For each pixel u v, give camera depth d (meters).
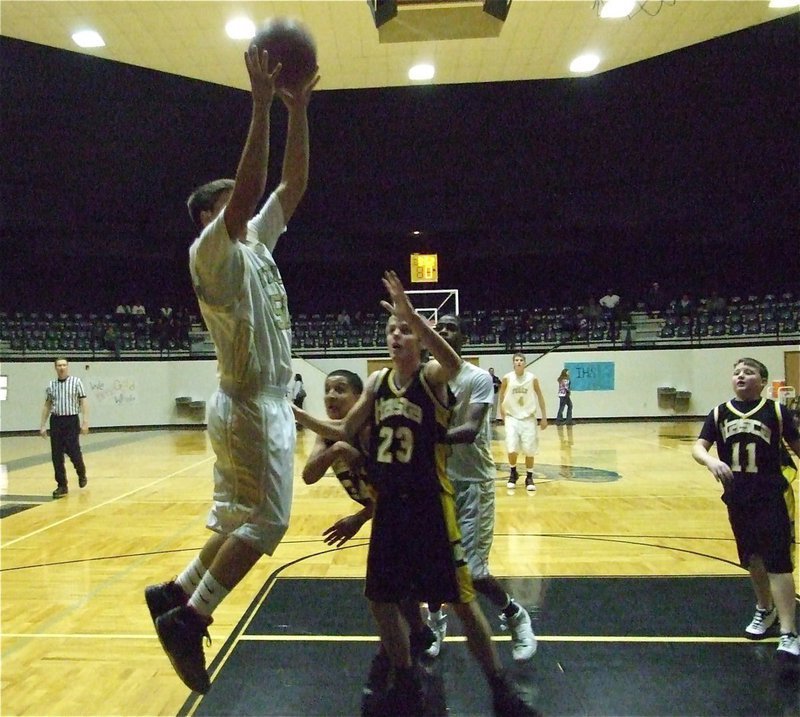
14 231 22.08
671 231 23.38
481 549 3.82
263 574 5.48
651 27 10.27
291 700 3.36
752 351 21.39
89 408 21.72
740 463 3.95
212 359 22.73
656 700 3.31
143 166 19.61
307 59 2.60
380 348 22.81
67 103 15.76
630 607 4.61
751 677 3.54
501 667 3.27
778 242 23.33
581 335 22.98
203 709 3.29
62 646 4.11
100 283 25.11
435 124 17.94
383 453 3.22
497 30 6.15
